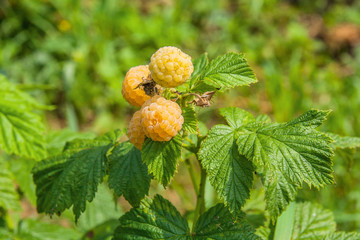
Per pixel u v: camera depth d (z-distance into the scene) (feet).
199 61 1.04
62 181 0.98
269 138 0.85
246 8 3.25
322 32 3.34
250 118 0.94
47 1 2.78
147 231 0.93
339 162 1.69
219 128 0.89
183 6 2.91
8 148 1.15
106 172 0.97
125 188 0.92
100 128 2.40
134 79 0.87
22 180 1.23
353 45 3.18
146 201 0.94
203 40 2.98
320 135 0.82
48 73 2.55
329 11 3.47
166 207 0.95
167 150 0.84
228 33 2.94
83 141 1.03
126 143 0.98
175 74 0.82
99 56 2.63
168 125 0.80
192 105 0.89
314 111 0.85
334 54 3.17
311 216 1.10
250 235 0.89
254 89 2.48
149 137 0.84
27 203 1.92
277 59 2.85
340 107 2.10
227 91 1.04
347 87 2.37
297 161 0.82
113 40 2.79
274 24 3.25
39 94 2.44
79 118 2.49
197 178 1.58
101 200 1.35
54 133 1.32
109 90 2.52
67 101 2.32
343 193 1.68
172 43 2.76
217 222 0.92
